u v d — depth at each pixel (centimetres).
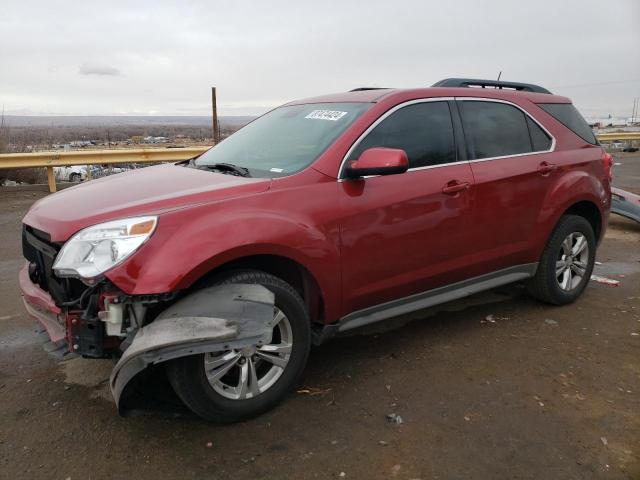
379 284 348
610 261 650
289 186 311
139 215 273
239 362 292
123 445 276
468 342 398
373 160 313
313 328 339
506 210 408
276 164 344
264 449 273
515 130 431
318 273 313
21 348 386
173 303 279
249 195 298
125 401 274
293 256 301
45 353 379
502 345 394
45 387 333
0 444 276
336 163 328
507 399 320
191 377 270
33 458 265
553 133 455
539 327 428
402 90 378
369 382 339
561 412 307
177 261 263
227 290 278
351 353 380
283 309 300
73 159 1125
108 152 1167
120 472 256
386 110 358
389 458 265
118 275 257
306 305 328
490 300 489
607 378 347
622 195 809
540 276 456
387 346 391
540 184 430
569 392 329
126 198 298
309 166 324
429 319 443
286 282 313
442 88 397
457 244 383
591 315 457
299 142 358
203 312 265
